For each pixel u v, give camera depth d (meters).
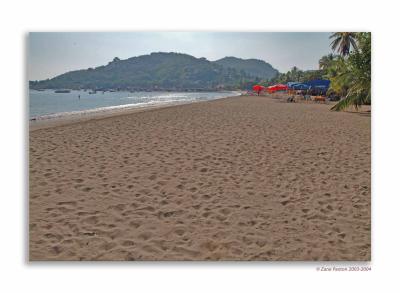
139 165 5.87
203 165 5.94
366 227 3.77
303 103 26.39
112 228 3.61
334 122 12.57
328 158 6.60
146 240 3.42
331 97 28.88
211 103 25.97
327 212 4.12
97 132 9.38
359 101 17.22
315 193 4.70
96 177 5.18
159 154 6.68
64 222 3.72
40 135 8.70
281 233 3.61
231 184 5.00
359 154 6.96
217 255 3.21
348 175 5.50
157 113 15.70
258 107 21.16
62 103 32.78
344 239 3.54
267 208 4.19
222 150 7.14
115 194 4.51
